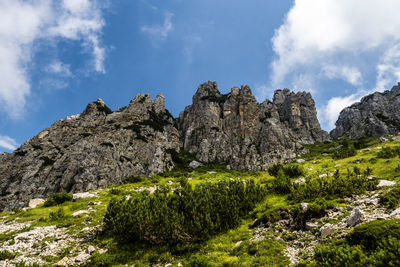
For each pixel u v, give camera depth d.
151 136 111.50
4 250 17.70
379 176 25.08
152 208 19.52
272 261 11.66
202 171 90.75
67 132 102.69
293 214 17.55
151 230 17.62
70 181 74.38
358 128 132.50
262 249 13.30
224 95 154.75
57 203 40.84
